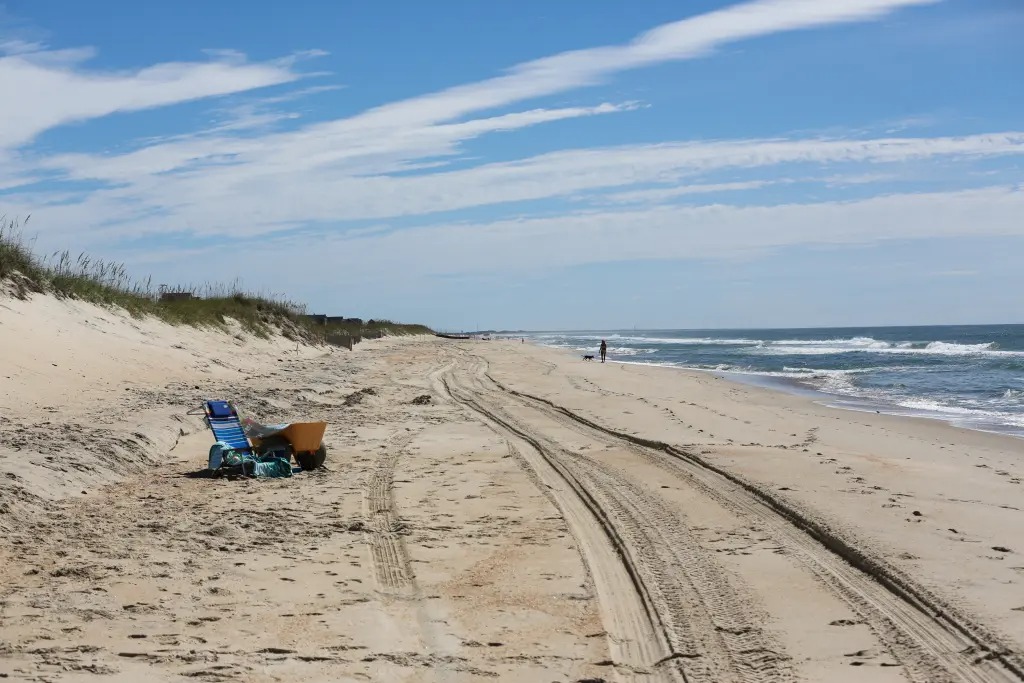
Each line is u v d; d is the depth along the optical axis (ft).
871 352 253.24
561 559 30.48
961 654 22.34
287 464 45.09
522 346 281.95
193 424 56.59
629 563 29.96
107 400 59.72
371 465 48.73
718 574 28.84
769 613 25.29
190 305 120.67
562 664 21.79
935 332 636.48
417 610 25.34
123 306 93.50
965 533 33.35
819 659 22.09
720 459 49.49
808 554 31.12
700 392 103.35
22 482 35.50
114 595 25.04
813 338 530.68
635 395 94.48
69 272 86.99
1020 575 28.14
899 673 21.24
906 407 95.66
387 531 33.94
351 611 24.84
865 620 24.71
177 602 24.84
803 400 99.30
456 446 56.13
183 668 20.22
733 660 22.06
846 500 38.78
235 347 112.98
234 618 23.85
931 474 46.03
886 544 31.48
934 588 26.76
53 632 22.03
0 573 26.48
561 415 75.25
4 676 19.13
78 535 30.83
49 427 47.50
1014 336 436.76
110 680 19.25
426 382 109.29
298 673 20.39
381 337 281.54
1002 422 80.53
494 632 23.77
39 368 62.59
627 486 42.68
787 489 40.98
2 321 67.00
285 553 30.22
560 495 40.96
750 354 250.78
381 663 21.30
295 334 147.95
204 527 32.96
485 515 36.76
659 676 21.40
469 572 28.96
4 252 75.61
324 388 87.40
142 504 36.47
